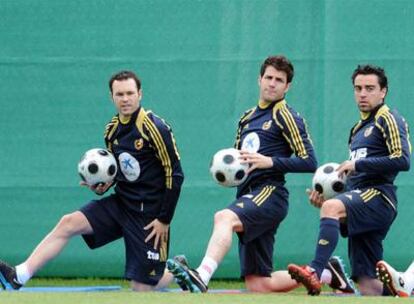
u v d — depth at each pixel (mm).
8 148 29844
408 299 20469
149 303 18797
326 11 29328
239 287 28891
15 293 20750
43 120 29844
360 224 23250
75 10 29844
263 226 23781
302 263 29188
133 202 24219
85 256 29828
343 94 29234
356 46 29281
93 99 29766
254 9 29438
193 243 29406
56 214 29766
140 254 24188
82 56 29797
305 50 29359
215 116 29453
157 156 24078
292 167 23688
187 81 29531
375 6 29281
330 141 29203
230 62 29484
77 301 19016
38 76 29891
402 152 23125
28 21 29922
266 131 24250
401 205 29094
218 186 29375
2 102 29922
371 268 24312
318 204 24484
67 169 29766
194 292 22141
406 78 29203
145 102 29594
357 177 23734
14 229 29797
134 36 29703
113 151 24406
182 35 29578
